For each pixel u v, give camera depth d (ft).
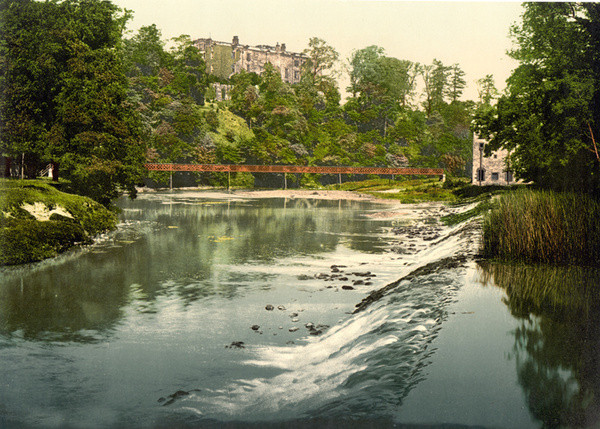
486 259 49.06
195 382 26.48
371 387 23.13
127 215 133.28
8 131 98.32
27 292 46.73
